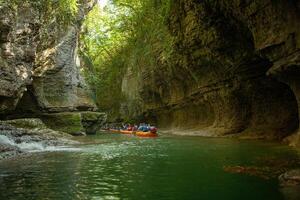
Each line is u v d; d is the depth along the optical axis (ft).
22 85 95.04
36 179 44.24
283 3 62.34
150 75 178.29
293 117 91.09
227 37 93.86
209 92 122.83
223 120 116.98
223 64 103.91
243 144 82.48
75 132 124.06
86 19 176.04
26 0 94.84
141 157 64.34
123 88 236.84
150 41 161.79
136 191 37.88
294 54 61.82
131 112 222.89
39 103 116.78
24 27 93.61
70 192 37.52
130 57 211.41
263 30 70.44
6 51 87.51
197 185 40.29
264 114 100.27
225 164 53.83
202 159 60.13
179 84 152.76
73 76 139.74
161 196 35.91
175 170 49.93
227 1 79.82
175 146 84.53
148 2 131.03
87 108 144.25
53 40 122.72
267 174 45.01
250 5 71.36
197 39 105.29
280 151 66.33
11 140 78.59
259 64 92.94
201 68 119.96
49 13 119.34
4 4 84.53
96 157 64.59
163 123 187.32
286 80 68.95
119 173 48.21
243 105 106.63
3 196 35.91
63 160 60.49
